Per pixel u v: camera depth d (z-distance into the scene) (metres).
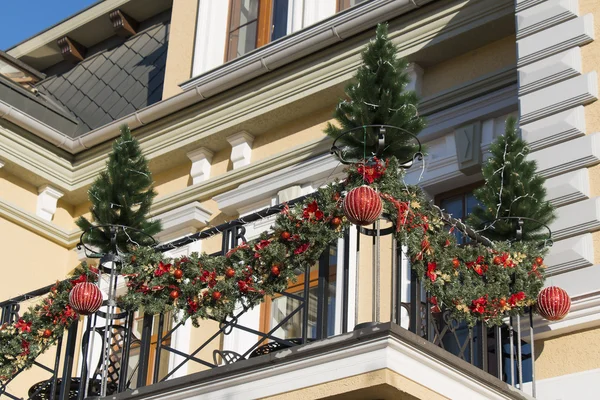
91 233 10.12
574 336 8.85
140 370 9.16
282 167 12.24
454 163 11.02
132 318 9.47
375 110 8.60
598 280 8.85
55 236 13.80
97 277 9.89
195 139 13.00
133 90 14.79
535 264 8.83
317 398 7.71
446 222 8.52
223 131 12.82
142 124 13.42
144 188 10.39
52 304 10.03
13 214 13.46
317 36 12.02
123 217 10.20
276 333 11.45
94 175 13.77
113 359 12.46
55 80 15.90
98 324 12.81
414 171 11.28
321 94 12.15
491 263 8.66
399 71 8.77
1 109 13.36
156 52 15.12
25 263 13.52
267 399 8.00
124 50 15.60
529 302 8.73
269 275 8.75
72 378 10.10
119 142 10.48
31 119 13.55
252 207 12.34
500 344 8.66
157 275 9.16
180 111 13.20
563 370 8.80
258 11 13.60
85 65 15.84
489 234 9.17
